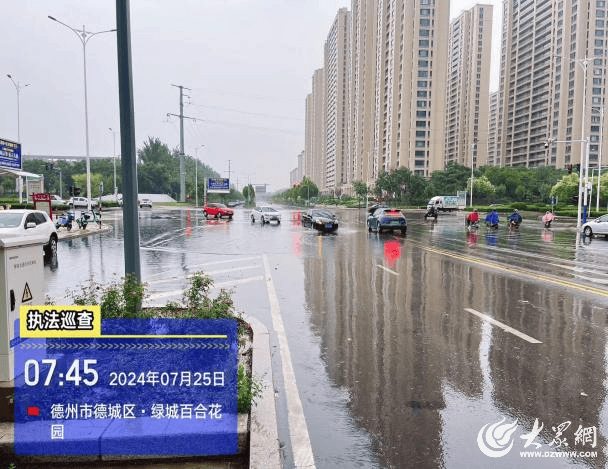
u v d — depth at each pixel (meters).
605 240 25.08
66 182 122.00
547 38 129.75
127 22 5.64
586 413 4.34
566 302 8.97
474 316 7.86
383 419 4.21
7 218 14.13
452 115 150.38
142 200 79.31
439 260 15.09
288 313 7.99
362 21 136.00
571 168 35.38
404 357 5.82
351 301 8.95
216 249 18.64
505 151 152.50
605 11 116.44
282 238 24.12
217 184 92.06
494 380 5.09
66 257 16.00
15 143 33.75
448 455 3.64
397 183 93.94
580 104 118.44
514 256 16.58
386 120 117.81
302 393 4.75
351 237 24.81
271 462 3.42
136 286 5.57
